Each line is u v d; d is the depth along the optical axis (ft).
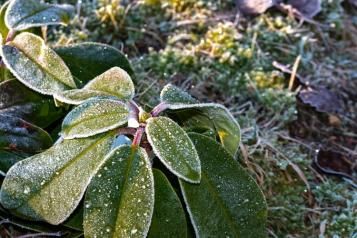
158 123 1.22
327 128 1.91
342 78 2.07
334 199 1.67
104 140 1.25
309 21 2.16
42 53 1.41
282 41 2.09
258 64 1.99
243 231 1.28
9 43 1.44
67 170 1.25
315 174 1.76
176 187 1.37
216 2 2.17
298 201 1.66
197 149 1.29
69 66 1.57
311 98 1.94
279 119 1.88
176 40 2.04
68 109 1.48
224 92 1.93
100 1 2.07
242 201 1.28
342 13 2.26
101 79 1.33
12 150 1.38
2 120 1.38
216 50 1.99
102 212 1.17
